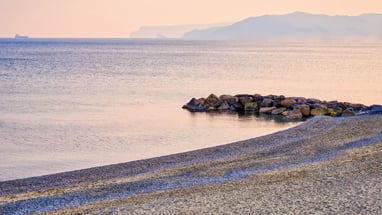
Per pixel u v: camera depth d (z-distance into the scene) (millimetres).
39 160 30844
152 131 41281
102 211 16922
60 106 56656
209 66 130875
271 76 101062
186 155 30641
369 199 17094
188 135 39469
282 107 51531
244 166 26234
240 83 87250
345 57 184750
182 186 22141
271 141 33844
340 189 18625
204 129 42062
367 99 67000
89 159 31094
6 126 42969
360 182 19703
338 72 110938
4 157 31625
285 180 21031
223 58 176500
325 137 33969
